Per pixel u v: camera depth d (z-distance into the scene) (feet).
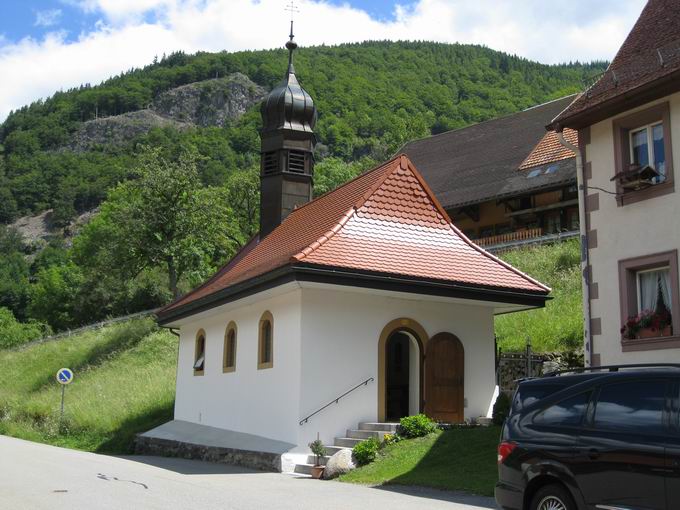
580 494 26.27
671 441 24.43
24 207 559.79
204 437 71.41
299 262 55.01
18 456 63.98
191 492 41.50
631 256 49.73
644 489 24.63
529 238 128.88
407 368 65.87
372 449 51.42
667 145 48.08
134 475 50.78
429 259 62.44
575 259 102.89
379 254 60.44
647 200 49.08
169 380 113.39
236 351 71.46
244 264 80.84
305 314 59.16
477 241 145.69
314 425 57.98
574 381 28.25
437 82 485.97
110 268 188.75
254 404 65.98
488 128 178.70
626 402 26.30
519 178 147.95
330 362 59.31
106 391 116.37
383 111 434.71
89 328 175.63
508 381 73.36
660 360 46.96
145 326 155.22
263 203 87.86
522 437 28.68
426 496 40.24
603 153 52.42
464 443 51.65
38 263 382.42
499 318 90.94
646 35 56.49
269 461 57.16
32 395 133.18
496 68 516.32
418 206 67.00
